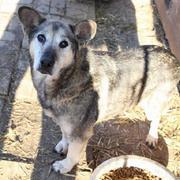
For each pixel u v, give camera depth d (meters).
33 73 0.90
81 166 1.05
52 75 0.85
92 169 1.05
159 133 1.18
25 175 1.01
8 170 1.01
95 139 1.13
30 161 1.05
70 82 0.87
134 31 1.64
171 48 1.51
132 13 1.74
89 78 0.88
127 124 1.19
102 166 0.96
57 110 0.91
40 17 0.89
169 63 1.00
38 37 0.86
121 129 1.18
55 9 1.66
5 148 1.07
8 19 1.53
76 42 0.87
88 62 0.89
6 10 1.58
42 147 1.09
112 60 0.95
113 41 1.56
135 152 1.12
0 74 1.28
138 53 0.99
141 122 1.21
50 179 1.01
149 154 1.12
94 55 0.92
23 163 1.04
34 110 1.19
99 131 1.16
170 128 1.20
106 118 1.06
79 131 0.93
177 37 1.44
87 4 1.74
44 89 0.90
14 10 1.59
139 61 0.97
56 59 0.83
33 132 1.12
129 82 0.96
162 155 1.13
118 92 0.96
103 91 0.92
